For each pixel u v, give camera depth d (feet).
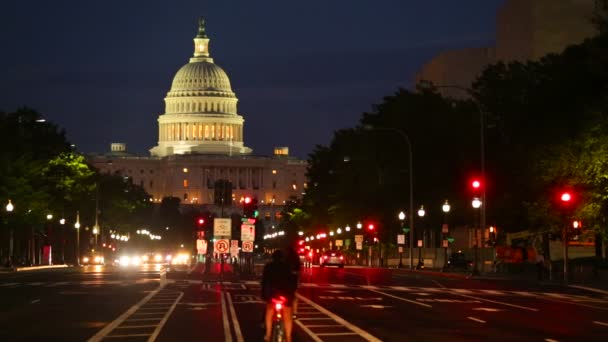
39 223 366.63
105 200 560.20
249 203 234.58
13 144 346.74
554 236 273.33
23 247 457.27
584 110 229.25
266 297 80.38
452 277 264.52
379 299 154.81
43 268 363.97
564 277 231.50
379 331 101.24
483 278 250.57
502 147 314.14
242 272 244.42
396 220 387.75
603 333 100.83
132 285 208.64
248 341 92.79
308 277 253.03
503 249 320.29
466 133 337.72
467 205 332.80
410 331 101.45
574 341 92.48
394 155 373.20
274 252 81.30
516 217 302.86
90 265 439.22
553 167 237.25
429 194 362.12
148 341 93.45
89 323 114.01
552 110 261.03
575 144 227.20
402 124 371.15
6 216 331.98
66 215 440.04
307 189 597.11
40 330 105.91
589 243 315.58
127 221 627.05
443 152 354.54
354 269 349.41
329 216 510.17
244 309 134.51
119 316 123.85
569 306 143.13
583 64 248.32
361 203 396.78
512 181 303.48
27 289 192.03
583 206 222.69
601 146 206.49
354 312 126.82
